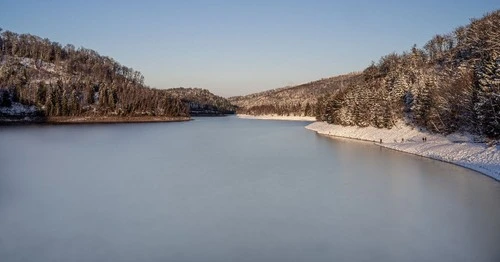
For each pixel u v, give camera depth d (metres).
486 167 45.19
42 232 25.38
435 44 158.50
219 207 31.03
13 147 70.19
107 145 74.44
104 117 154.50
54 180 41.16
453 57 123.69
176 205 31.64
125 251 22.25
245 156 59.38
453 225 26.31
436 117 71.69
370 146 73.88
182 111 195.88
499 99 53.78
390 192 35.59
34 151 64.88
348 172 45.53
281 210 30.23
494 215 28.34
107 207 31.03
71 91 158.12
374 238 24.12
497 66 58.69
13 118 134.50
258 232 25.34
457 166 49.19
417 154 60.62
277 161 54.22
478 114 57.72
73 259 21.17
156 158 57.06
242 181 40.59
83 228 26.12
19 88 144.25
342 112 108.69
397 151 65.69
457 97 67.00
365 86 110.81
